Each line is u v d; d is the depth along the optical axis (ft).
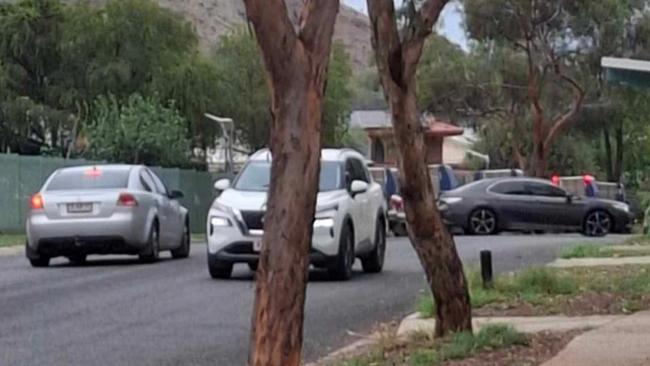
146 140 130.11
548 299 46.73
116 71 149.18
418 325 39.83
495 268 62.44
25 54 153.79
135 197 66.03
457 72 166.71
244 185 59.26
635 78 64.64
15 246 88.12
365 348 36.94
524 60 164.55
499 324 38.11
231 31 187.52
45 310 46.88
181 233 73.00
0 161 105.19
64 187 66.33
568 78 154.51
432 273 36.06
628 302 45.65
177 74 150.51
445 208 108.17
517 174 148.87
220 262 57.41
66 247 65.05
